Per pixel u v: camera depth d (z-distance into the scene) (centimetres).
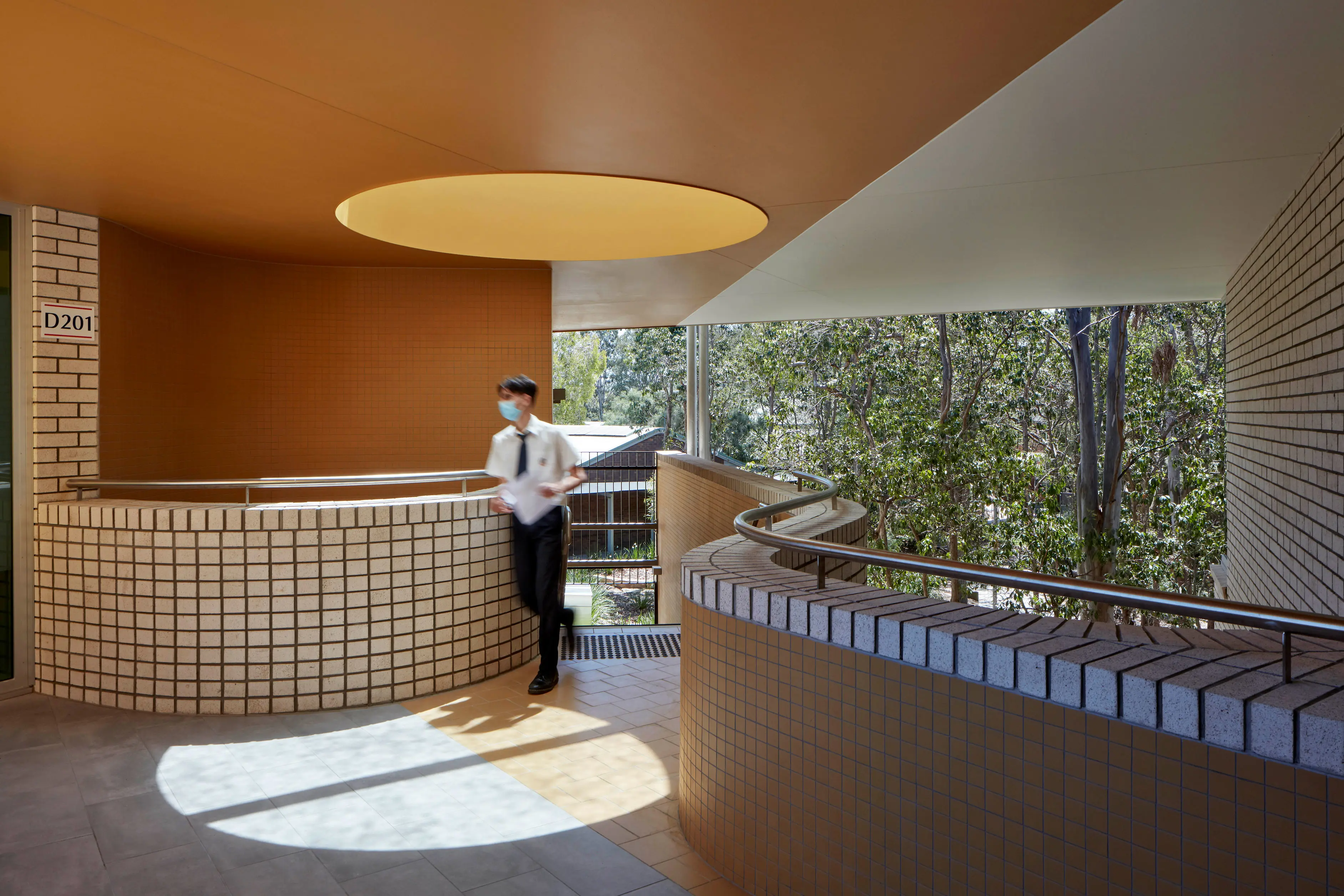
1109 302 1054
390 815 338
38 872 292
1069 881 187
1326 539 454
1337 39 336
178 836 320
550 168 418
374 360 720
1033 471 1922
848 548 252
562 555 521
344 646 466
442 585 491
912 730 219
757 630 268
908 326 2133
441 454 731
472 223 635
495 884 286
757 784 270
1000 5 253
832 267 774
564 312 1088
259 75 300
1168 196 546
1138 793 176
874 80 309
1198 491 1773
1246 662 185
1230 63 357
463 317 732
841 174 431
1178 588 1798
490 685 509
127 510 459
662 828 329
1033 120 421
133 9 250
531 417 512
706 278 802
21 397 488
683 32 269
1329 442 445
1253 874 160
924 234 653
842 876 239
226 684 455
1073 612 1834
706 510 939
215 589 453
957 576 220
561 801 352
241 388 678
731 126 358
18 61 289
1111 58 355
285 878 289
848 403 2203
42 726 438
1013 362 2002
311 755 401
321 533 458
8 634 479
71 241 509
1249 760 160
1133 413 1961
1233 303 821
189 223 543
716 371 2986
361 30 264
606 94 321
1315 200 475
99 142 378
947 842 211
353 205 547
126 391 554
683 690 325
